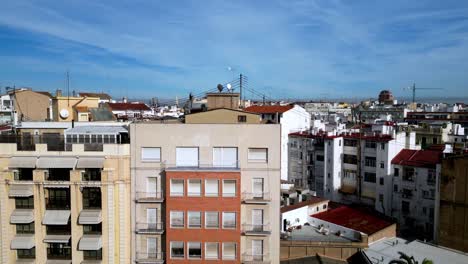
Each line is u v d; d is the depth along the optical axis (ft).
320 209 219.82
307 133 337.72
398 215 271.28
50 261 146.51
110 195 143.74
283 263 170.09
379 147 280.51
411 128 362.33
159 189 148.77
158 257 149.69
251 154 147.84
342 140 305.12
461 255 172.45
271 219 147.84
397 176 271.90
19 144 146.10
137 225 148.97
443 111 534.37
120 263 147.54
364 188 291.79
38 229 145.89
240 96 209.97
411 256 154.92
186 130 147.43
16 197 146.82
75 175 143.02
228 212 144.97
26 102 256.73
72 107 217.15
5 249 146.20
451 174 193.57
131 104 449.89
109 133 150.00
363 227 192.03
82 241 142.10
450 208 194.70
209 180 144.87
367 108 632.38
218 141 147.23
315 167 321.93
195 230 145.79
